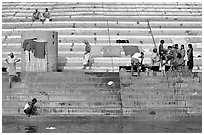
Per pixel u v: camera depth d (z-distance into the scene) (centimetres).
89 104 2194
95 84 2302
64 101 2208
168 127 1873
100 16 3403
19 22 3359
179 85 2339
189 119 2150
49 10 3525
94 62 2920
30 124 1964
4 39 3186
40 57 2508
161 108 2206
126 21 3347
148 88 2309
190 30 3259
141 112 2178
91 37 3164
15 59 2308
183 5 3597
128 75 2377
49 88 2264
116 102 2211
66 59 2952
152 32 3234
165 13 3469
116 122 2045
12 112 2158
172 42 3133
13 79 2288
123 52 3016
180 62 2433
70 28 3253
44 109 2159
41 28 3281
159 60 2586
